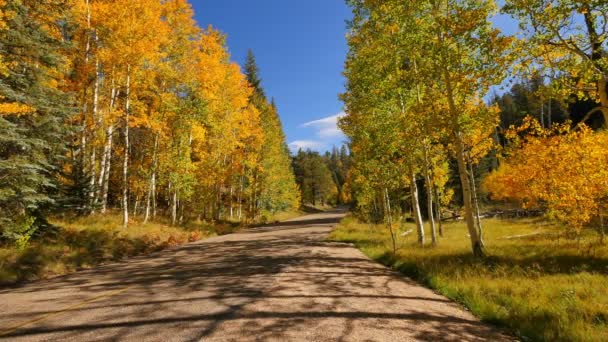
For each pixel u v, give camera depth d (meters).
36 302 6.62
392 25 14.38
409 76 12.95
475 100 13.27
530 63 9.58
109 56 16.89
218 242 18.95
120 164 26.91
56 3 14.18
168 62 19.67
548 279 8.07
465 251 12.64
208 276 8.98
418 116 12.82
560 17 8.67
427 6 12.45
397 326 5.32
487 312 6.27
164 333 4.72
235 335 4.64
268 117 40.38
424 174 16.33
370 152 14.90
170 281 8.43
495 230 21.19
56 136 13.77
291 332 4.82
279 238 20.83
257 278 8.56
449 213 35.75
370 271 10.37
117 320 5.33
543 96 9.64
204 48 23.14
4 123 10.82
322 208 97.44
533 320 5.69
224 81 25.86
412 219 36.09
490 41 10.02
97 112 18.88
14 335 4.74
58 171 14.66
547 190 13.73
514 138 14.00
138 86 19.02
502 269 9.08
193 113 21.89
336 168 149.12
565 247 12.09
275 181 43.00
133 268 10.82
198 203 30.14
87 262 11.71
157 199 37.59
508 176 21.47
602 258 9.87
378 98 15.67
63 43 14.16
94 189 18.34
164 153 22.70
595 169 11.60
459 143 11.87
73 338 4.58
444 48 11.44
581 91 9.32
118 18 16.64
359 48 17.30
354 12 15.58
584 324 5.26
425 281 9.16
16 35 11.96
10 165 11.11
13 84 12.53
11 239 11.54
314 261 11.64
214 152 27.78
